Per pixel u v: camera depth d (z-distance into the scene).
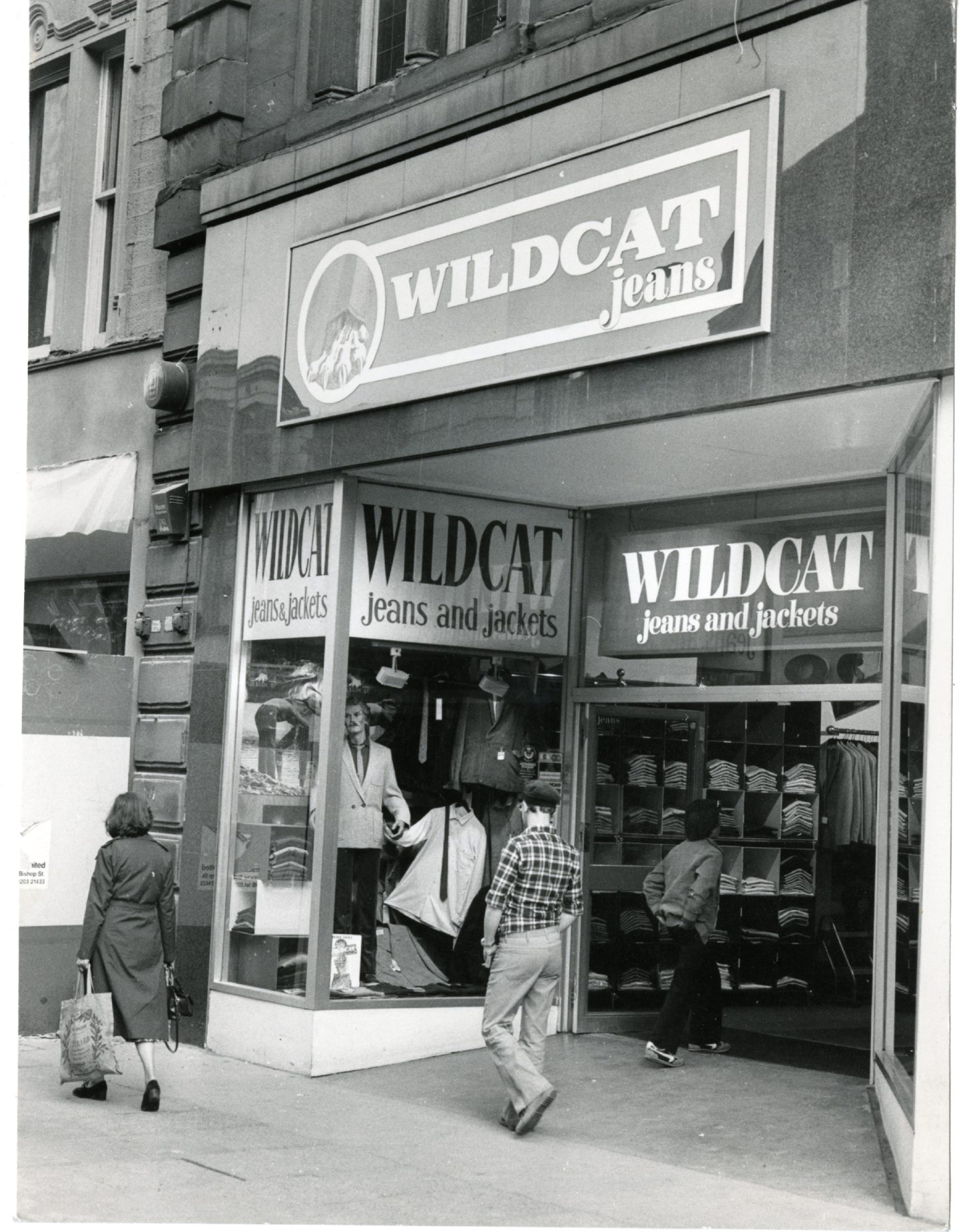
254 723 9.72
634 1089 8.01
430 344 8.42
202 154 10.55
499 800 9.50
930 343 6.12
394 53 9.71
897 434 7.30
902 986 6.81
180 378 10.45
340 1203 6.11
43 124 12.54
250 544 9.95
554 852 7.50
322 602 9.22
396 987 9.10
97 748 10.02
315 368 9.21
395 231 8.73
